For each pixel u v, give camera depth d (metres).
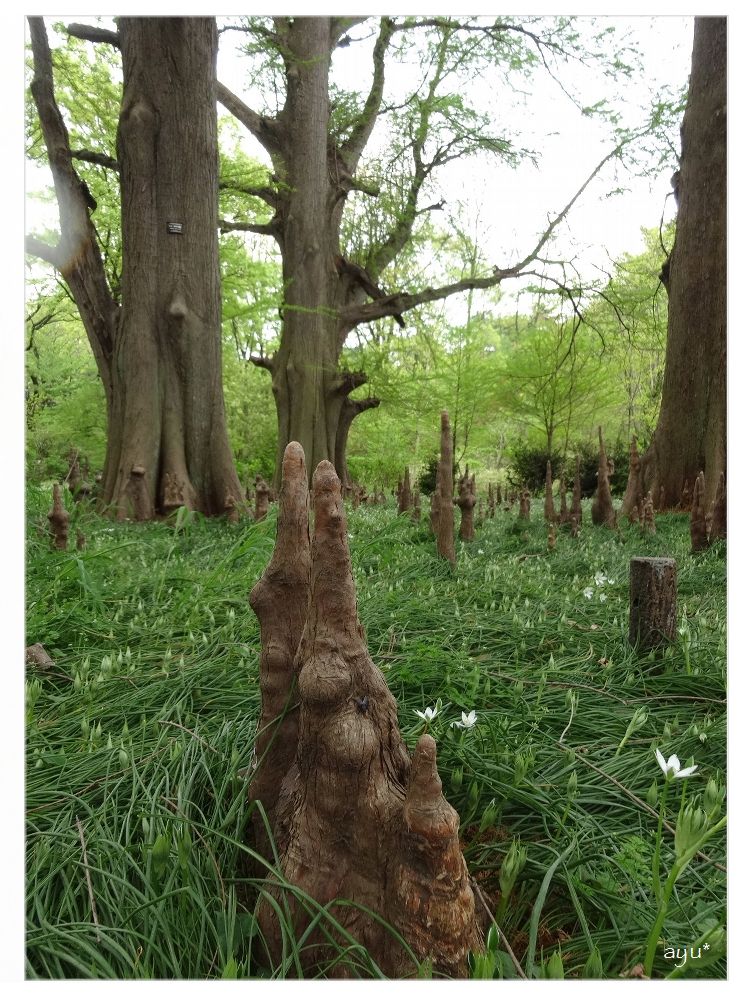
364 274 21.48
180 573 5.86
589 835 2.22
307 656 1.78
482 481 33.22
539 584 5.99
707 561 7.09
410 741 2.62
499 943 1.74
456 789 2.32
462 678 3.27
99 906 1.87
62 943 1.74
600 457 11.19
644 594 4.02
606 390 25.62
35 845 2.09
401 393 23.06
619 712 3.24
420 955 1.52
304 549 1.97
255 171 20.48
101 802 2.41
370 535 8.14
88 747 2.77
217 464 12.23
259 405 33.78
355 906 1.62
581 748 2.83
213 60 12.23
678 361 12.48
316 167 19.25
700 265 12.23
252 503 13.02
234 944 1.77
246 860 2.05
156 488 11.70
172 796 2.34
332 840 1.70
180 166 11.90
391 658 3.57
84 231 12.80
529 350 24.55
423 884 1.53
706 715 3.15
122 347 11.81
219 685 3.37
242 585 5.29
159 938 1.77
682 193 12.51
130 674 3.54
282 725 1.93
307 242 19.27
